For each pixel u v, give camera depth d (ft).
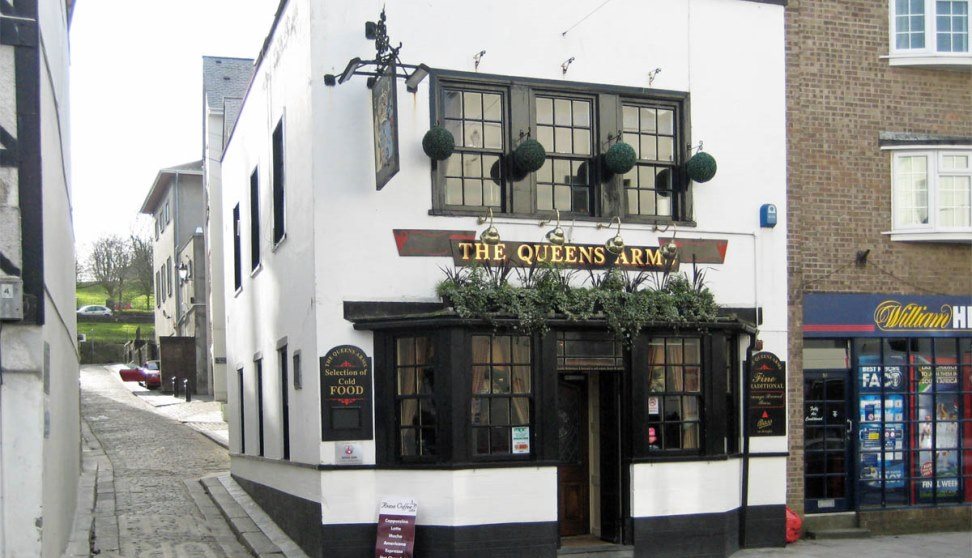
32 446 24.93
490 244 35.32
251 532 39.63
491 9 36.47
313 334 33.96
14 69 25.23
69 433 39.96
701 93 39.52
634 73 38.42
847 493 42.39
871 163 43.11
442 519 32.83
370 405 33.83
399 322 33.37
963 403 44.14
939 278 43.80
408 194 34.88
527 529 33.58
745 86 40.27
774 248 40.32
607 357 35.88
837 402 42.52
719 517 36.81
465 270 35.04
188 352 120.47
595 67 37.83
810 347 42.34
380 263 34.35
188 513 45.34
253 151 48.16
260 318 46.11
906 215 43.32
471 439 33.30
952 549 39.11
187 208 134.41
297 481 36.86
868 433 42.83
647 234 38.01
